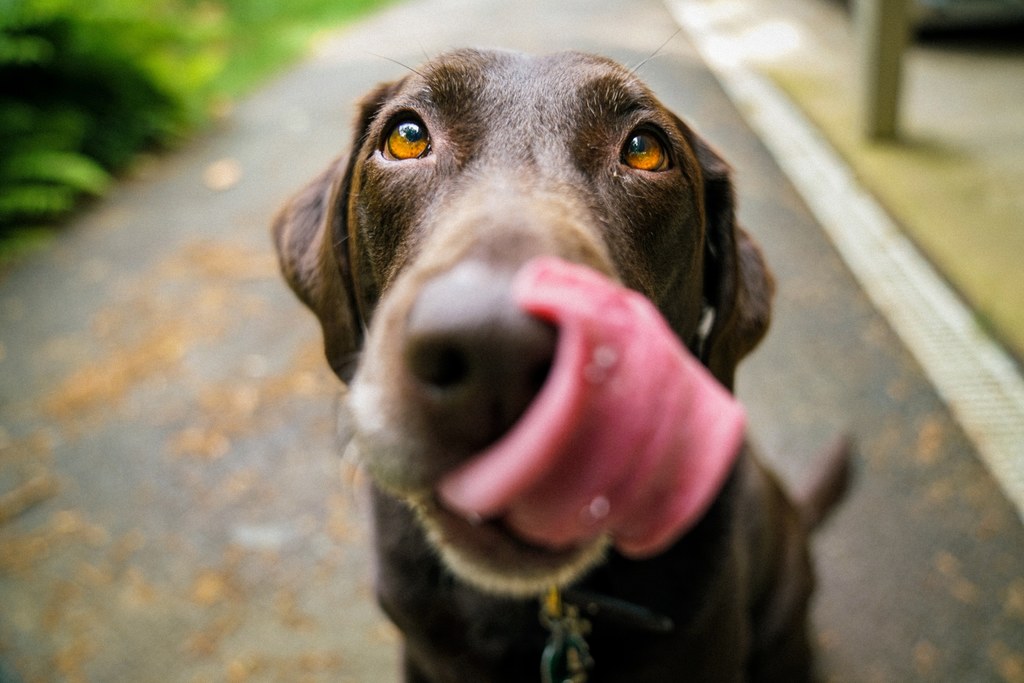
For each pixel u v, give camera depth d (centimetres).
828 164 115
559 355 15
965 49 155
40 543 67
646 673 38
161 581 63
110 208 122
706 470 15
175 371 86
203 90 161
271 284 100
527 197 27
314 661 57
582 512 15
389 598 39
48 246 112
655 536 16
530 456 15
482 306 17
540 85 32
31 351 90
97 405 81
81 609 61
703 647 39
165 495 71
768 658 52
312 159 135
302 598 61
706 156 40
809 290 90
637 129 33
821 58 159
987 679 53
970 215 96
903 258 92
